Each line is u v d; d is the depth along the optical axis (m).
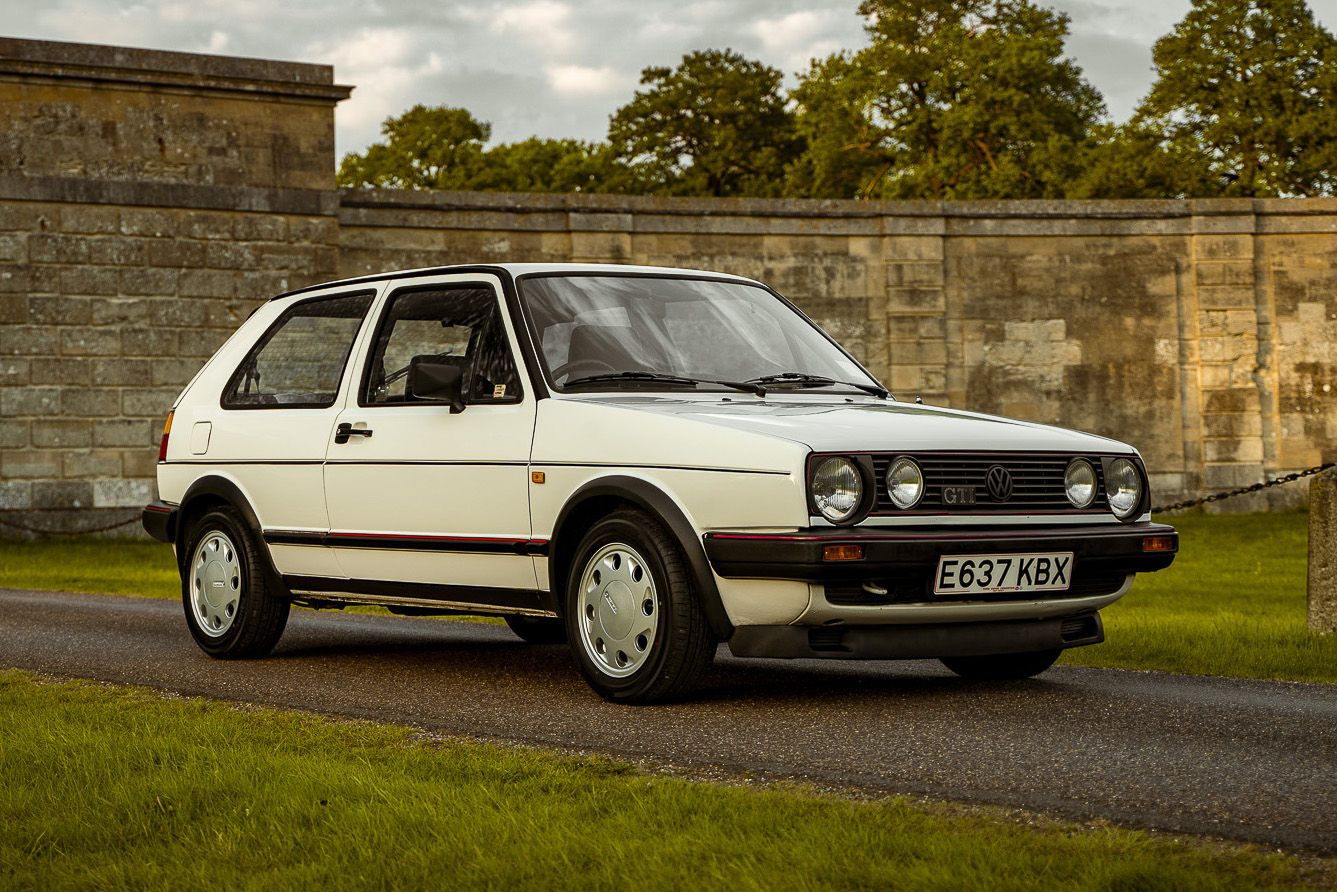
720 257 24.86
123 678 6.60
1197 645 7.59
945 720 5.25
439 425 6.30
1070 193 44.06
